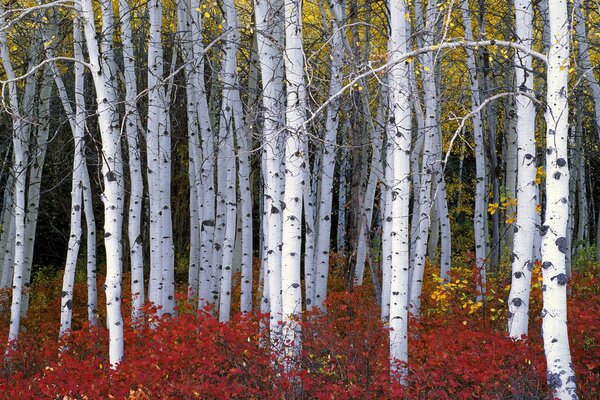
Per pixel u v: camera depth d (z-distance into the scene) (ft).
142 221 75.25
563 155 22.22
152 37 41.81
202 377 28.25
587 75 40.32
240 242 60.90
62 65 54.49
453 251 92.43
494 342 27.30
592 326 29.35
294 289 28.76
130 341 36.17
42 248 93.30
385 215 36.55
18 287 43.14
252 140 44.01
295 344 28.94
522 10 27.94
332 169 41.29
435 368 26.35
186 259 79.82
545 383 25.73
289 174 28.63
